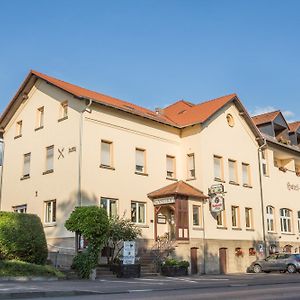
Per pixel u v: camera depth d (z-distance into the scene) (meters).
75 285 17.12
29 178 29.52
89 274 21.11
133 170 28.80
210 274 28.97
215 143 32.34
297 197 40.09
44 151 28.84
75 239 24.62
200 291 15.11
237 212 33.12
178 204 28.50
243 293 14.10
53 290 14.50
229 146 33.53
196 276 25.88
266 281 20.88
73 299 12.33
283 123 40.75
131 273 23.17
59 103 28.58
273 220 36.53
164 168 30.91
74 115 27.11
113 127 28.11
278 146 38.69
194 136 31.69
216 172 32.09
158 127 31.06
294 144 41.75
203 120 30.94
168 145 31.55
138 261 25.27
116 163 27.83
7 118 32.81
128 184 28.25
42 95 30.28
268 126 39.38
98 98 29.38
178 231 28.11
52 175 27.66
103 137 27.41
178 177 31.69
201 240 29.52
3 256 20.06
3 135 33.22
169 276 25.28
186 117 33.34
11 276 18.78
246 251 32.91
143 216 28.95
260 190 35.53
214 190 30.44
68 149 26.88
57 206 26.69
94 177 26.38
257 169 35.81
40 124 30.08
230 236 31.84
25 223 20.81
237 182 33.59
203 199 30.33
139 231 26.16
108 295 13.67
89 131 26.72
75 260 21.48
